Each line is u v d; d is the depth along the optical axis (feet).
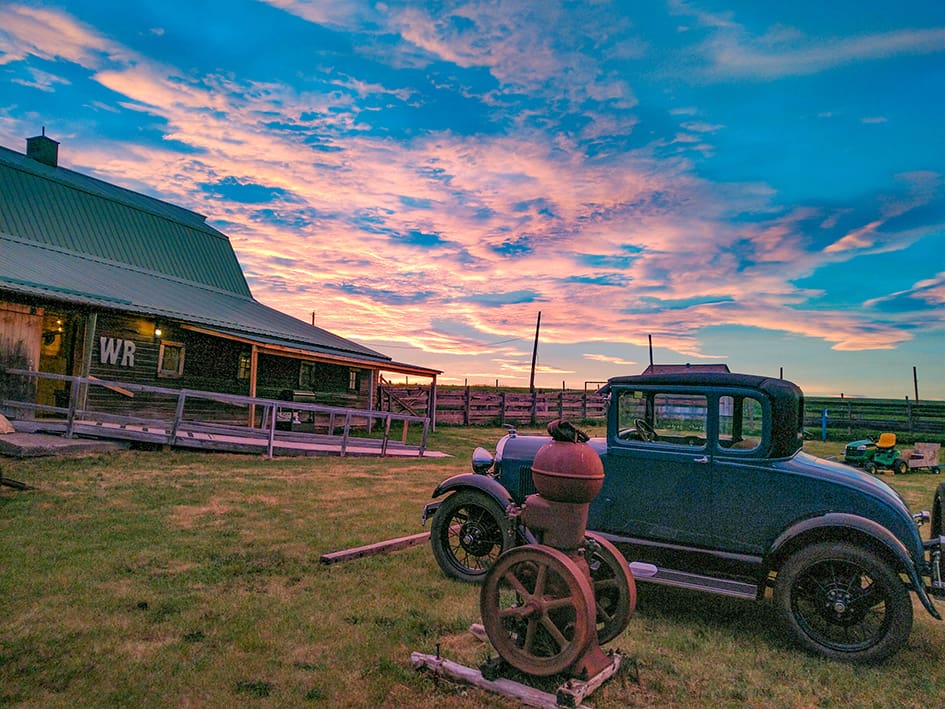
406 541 23.49
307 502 30.89
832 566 15.65
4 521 23.22
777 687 13.19
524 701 11.82
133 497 28.78
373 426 88.07
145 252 79.25
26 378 47.09
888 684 13.58
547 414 112.68
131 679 12.10
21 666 12.42
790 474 16.26
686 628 16.53
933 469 56.85
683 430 17.85
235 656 13.32
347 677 12.59
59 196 71.36
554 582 12.82
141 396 58.34
